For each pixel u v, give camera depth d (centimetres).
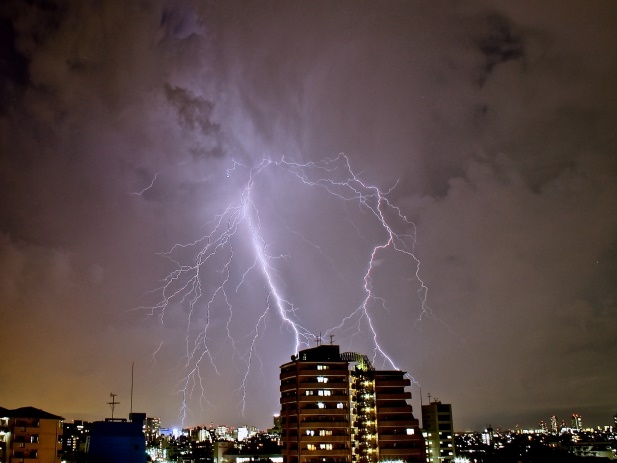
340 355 9831
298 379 8881
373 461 8975
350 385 9094
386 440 9044
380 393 9306
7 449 7931
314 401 8762
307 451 8506
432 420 12675
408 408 9238
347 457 8538
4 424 8038
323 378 8919
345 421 8700
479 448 14550
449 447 12500
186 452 14562
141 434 5256
